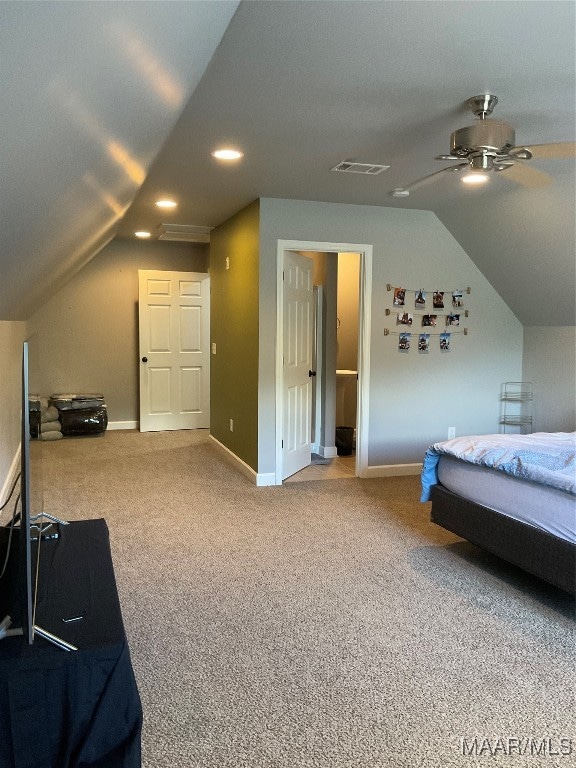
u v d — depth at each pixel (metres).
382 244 5.10
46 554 2.08
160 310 7.39
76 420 6.96
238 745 1.89
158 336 7.40
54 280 4.80
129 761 1.47
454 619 2.73
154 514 4.17
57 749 1.46
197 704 2.09
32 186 1.62
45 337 7.16
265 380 4.88
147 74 1.58
